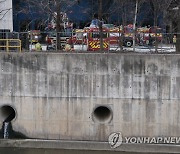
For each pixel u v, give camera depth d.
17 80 24.31
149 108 23.69
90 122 24.08
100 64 23.64
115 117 23.89
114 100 23.80
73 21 56.34
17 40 26.56
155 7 45.72
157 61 23.33
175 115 23.64
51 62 23.95
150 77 23.48
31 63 24.11
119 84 23.66
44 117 24.36
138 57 23.38
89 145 24.00
